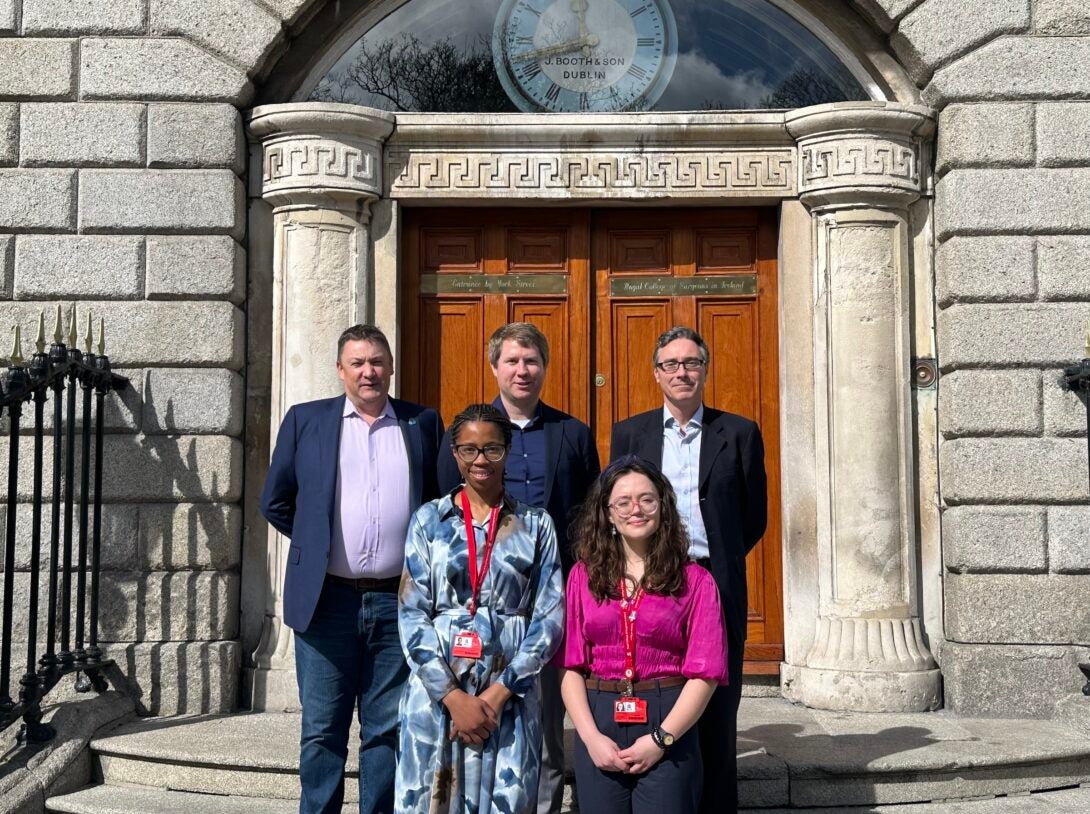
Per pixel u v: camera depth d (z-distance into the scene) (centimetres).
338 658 405
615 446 429
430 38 654
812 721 549
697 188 627
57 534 519
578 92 653
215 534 591
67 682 566
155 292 602
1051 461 585
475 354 647
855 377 605
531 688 357
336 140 611
